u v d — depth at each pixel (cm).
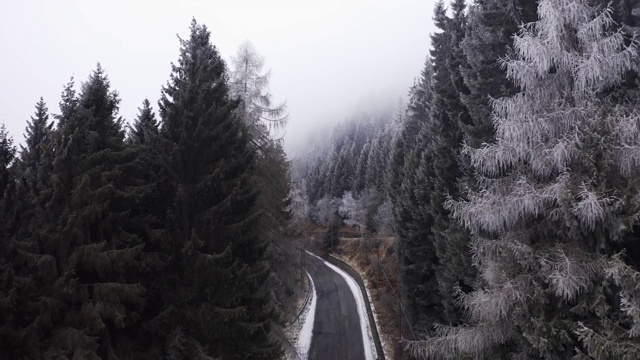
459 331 1002
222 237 1255
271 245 1862
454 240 1538
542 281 835
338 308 3538
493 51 1241
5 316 905
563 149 764
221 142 1314
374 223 5412
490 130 1303
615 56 747
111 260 1013
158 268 1148
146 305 1174
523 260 834
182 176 1274
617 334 685
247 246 1337
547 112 849
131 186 1184
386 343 2670
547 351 762
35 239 975
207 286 1170
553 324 774
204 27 1775
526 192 828
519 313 824
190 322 1163
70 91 1155
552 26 779
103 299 990
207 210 1243
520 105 869
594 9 797
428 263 2091
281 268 2092
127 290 1017
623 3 875
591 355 675
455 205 1023
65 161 1039
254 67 2058
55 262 962
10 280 907
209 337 1172
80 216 998
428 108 2855
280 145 2202
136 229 1209
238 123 1509
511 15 1134
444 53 2280
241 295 1233
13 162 1159
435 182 1867
